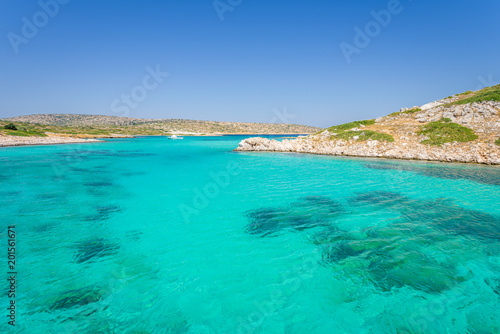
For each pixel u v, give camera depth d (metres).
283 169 29.69
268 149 56.12
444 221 12.79
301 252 9.81
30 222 12.91
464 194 17.73
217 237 11.20
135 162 37.97
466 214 13.75
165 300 7.16
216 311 6.77
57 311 6.67
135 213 14.34
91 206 15.62
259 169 29.86
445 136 36.88
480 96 44.50
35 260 9.18
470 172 25.83
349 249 9.98
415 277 8.11
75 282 7.90
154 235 11.42
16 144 62.16
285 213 14.26
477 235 11.09
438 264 8.84
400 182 21.75
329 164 33.38
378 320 6.41
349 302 7.05
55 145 69.31
